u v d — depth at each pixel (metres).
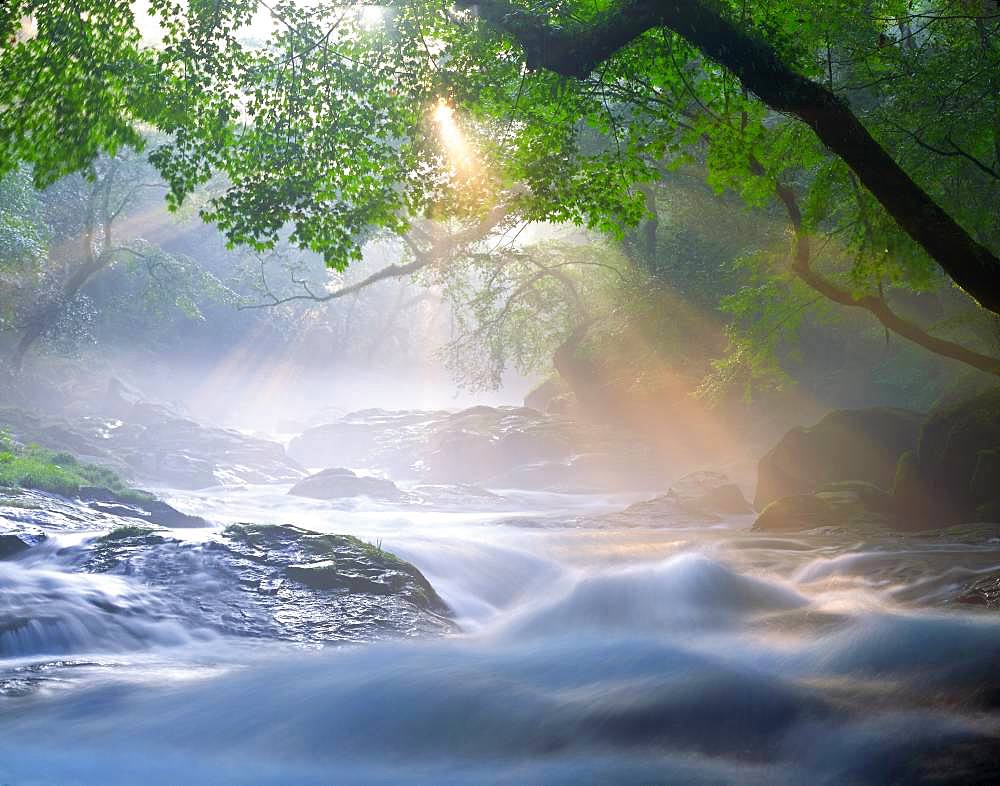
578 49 10.59
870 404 34.78
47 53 11.56
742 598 11.34
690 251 38.88
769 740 6.70
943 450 18.97
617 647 9.31
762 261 21.94
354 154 12.70
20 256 43.16
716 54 10.52
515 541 15.17
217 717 7.35
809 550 14.55
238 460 38.19
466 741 6.96
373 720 7.27
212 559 11.38
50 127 11.72
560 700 7.53
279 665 8.69
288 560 11.52
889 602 10.74
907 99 14.33
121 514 17.88
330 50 12.36
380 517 25.55
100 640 9.34
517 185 26.52
